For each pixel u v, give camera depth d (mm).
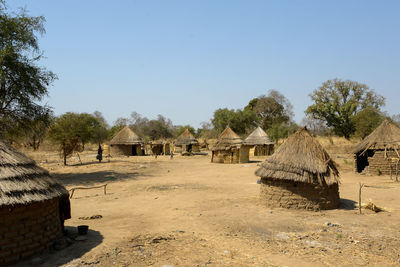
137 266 6879
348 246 8266
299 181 12297
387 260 7285
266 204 13258
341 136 59281
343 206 13078
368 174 23594
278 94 79000
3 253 6746
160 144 50094
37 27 22125
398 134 23547
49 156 42375
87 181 22156
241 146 34281
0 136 22312
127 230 9828
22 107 21719
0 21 20078
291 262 7211
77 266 6754
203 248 8156
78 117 33219
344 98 59562
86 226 9016
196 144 50219
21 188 7270
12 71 20406
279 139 59188
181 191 17734
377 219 10945
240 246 8344
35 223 7457
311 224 10398
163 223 10852
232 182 21156
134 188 19016
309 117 61625
